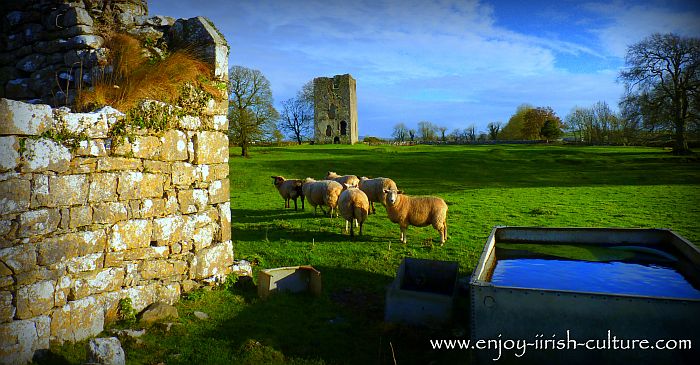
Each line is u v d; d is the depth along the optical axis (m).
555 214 18.20
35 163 5.54
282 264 10.98
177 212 7.75
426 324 7.15
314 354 6.30
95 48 7.92
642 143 66.25
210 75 8.63
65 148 5.91
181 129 7.87
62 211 5.86
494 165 44.62
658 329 4.83
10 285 5.22
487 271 7.03
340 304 8.34
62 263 5.82
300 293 8.69
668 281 6.88
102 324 6.35
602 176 35.72
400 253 12.11
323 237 14.20
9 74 8.92
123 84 7.32
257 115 48.62
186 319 7.07
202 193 8.30
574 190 26.78
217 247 8.59
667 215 17.47
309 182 18.95
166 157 7.52
